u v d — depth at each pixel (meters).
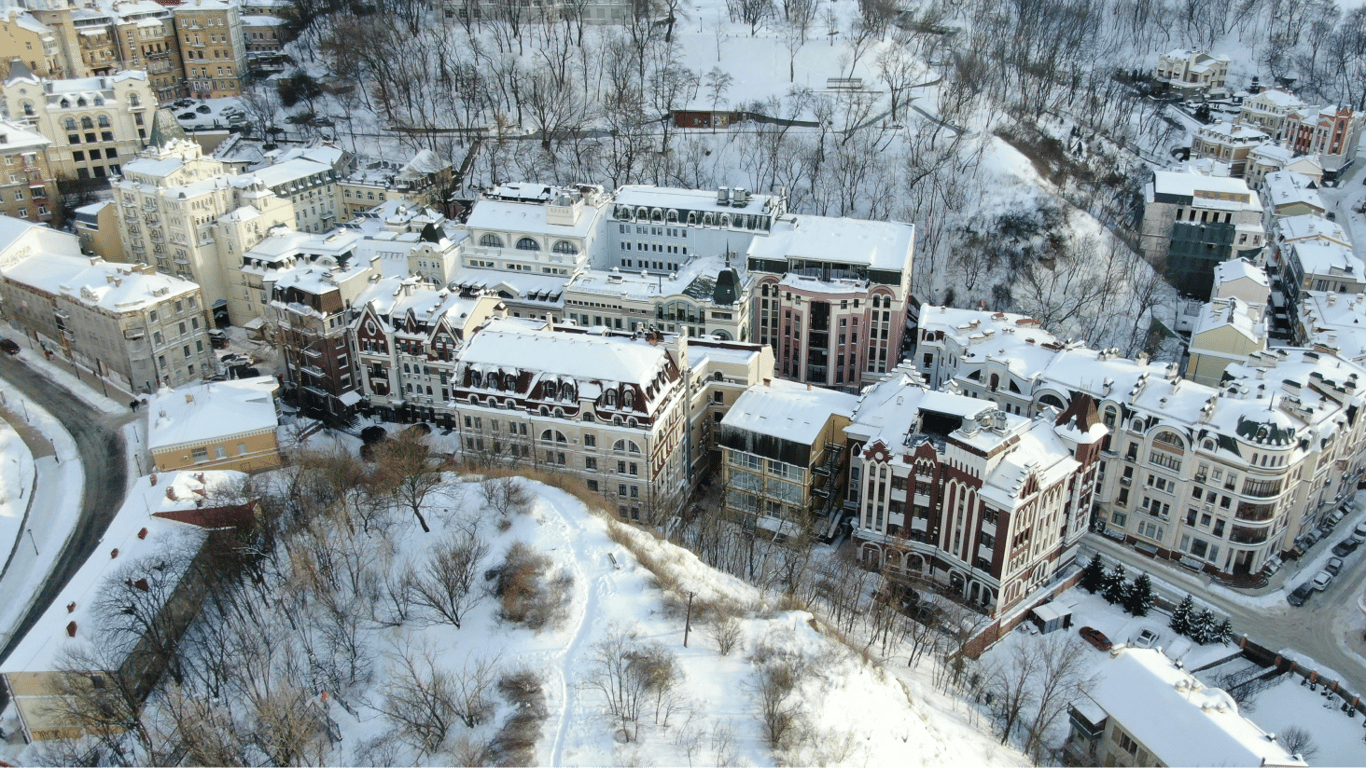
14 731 105.50
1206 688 103.19
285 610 104.81
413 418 171.50
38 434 164.00
